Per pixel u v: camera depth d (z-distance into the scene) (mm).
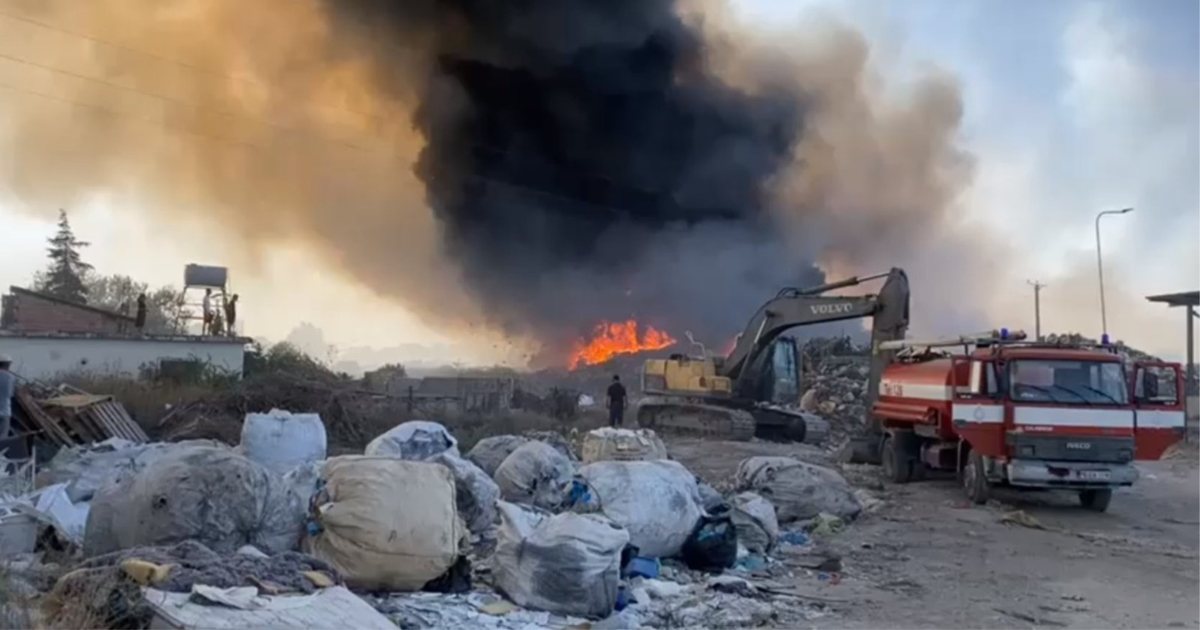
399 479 6523
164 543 5984
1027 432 13234
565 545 6457
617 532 6711
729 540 8461
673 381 25984
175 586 4934
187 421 19250
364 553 6199
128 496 6254
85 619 4602
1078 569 9367
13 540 6496
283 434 9602
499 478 9016
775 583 8188
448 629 5820
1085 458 13219
